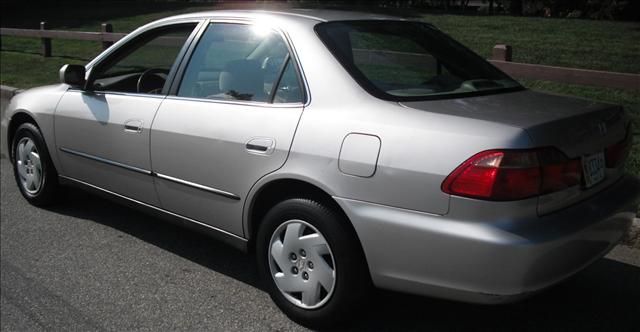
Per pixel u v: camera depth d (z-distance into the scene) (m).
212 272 4.01
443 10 17.83
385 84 3.19
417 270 2.83
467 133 2.72
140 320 3.41
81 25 18.77
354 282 3.05
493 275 2.63
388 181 2.84
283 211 3.24
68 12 22.42
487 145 2.65
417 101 3.10
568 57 9.98
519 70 6.33
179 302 3.61
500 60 6.63
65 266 4.10
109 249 4.37
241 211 3.48
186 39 4.06
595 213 2.88
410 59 3.48
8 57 14.26
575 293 3.66
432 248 2.74
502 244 2.57
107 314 3.48
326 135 3.07
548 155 2.69
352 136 2.98
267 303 3.58
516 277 2.61
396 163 2.82
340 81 3.19
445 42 3.91
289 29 3.50
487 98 3.25
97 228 4.77
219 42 3.84
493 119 2.80
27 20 20.86
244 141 3.39
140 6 22.92
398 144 2.84
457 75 3.54
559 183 2.72
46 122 4.82
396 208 2.83
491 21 14.05
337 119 3.08
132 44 4.49
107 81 4.57
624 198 3.13
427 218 2.76
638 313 3.42
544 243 2.61
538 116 2.87
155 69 4.34
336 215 3.06
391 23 3.84
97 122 4.34
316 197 3.17
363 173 2.91
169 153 3.83
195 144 3.65
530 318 3.37
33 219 4.94
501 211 2.61
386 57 3.42
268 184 3.31
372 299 3.46
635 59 9.66
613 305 3.50
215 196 3.61
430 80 3.37
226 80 3.69
